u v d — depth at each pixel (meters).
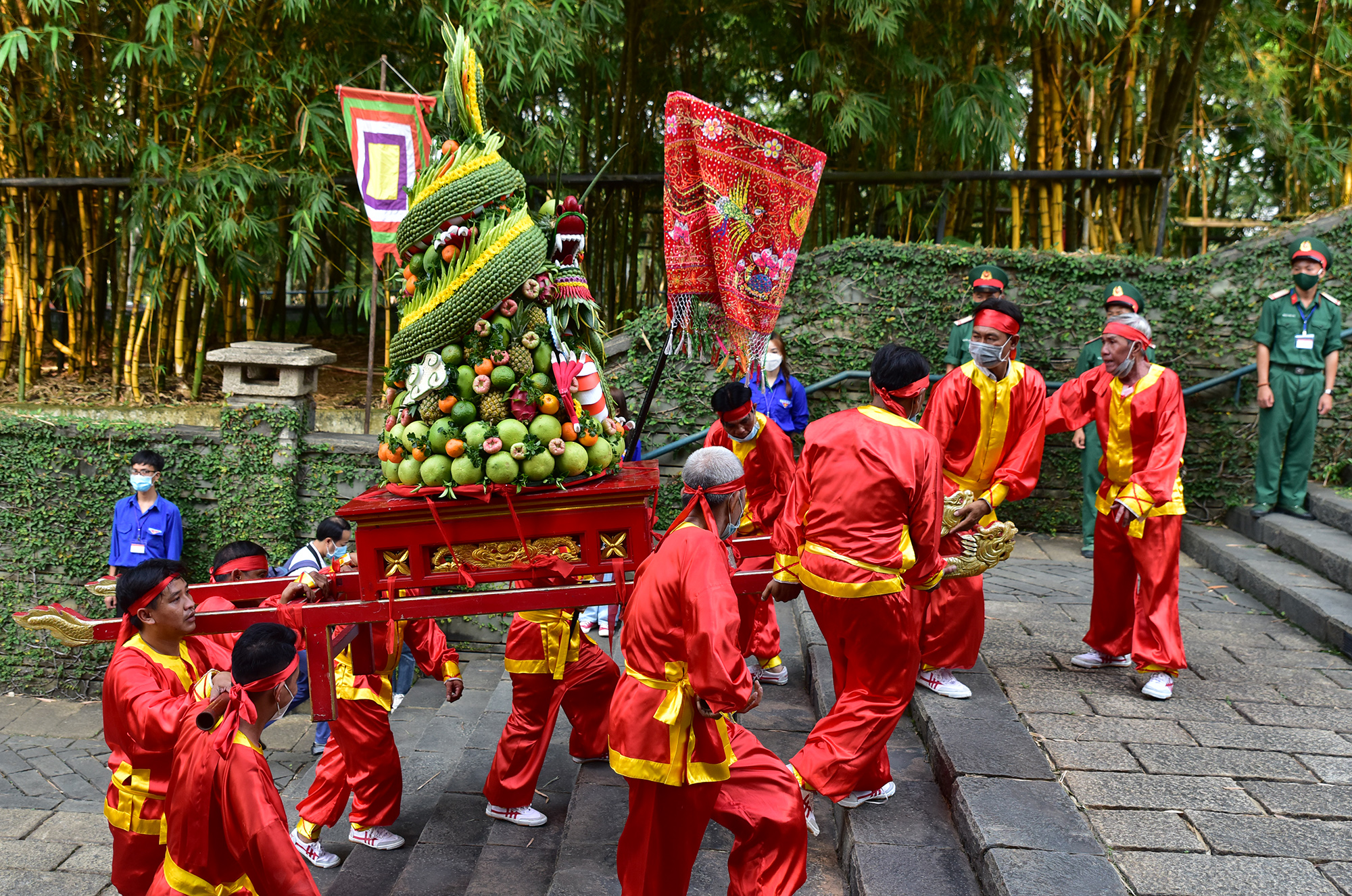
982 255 7.28
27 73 7.30
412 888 3.83
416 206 3.10
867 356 7.40
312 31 7.05
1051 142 7.81
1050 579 6.21
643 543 3.18
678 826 2.94
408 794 4.86
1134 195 7.93
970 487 4.07
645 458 7.18
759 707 4.47
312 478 6.84
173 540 6.60
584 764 4.46
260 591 3.50
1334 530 6.16
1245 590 5.93
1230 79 7.59
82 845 4.80
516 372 3.07
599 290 8.43
